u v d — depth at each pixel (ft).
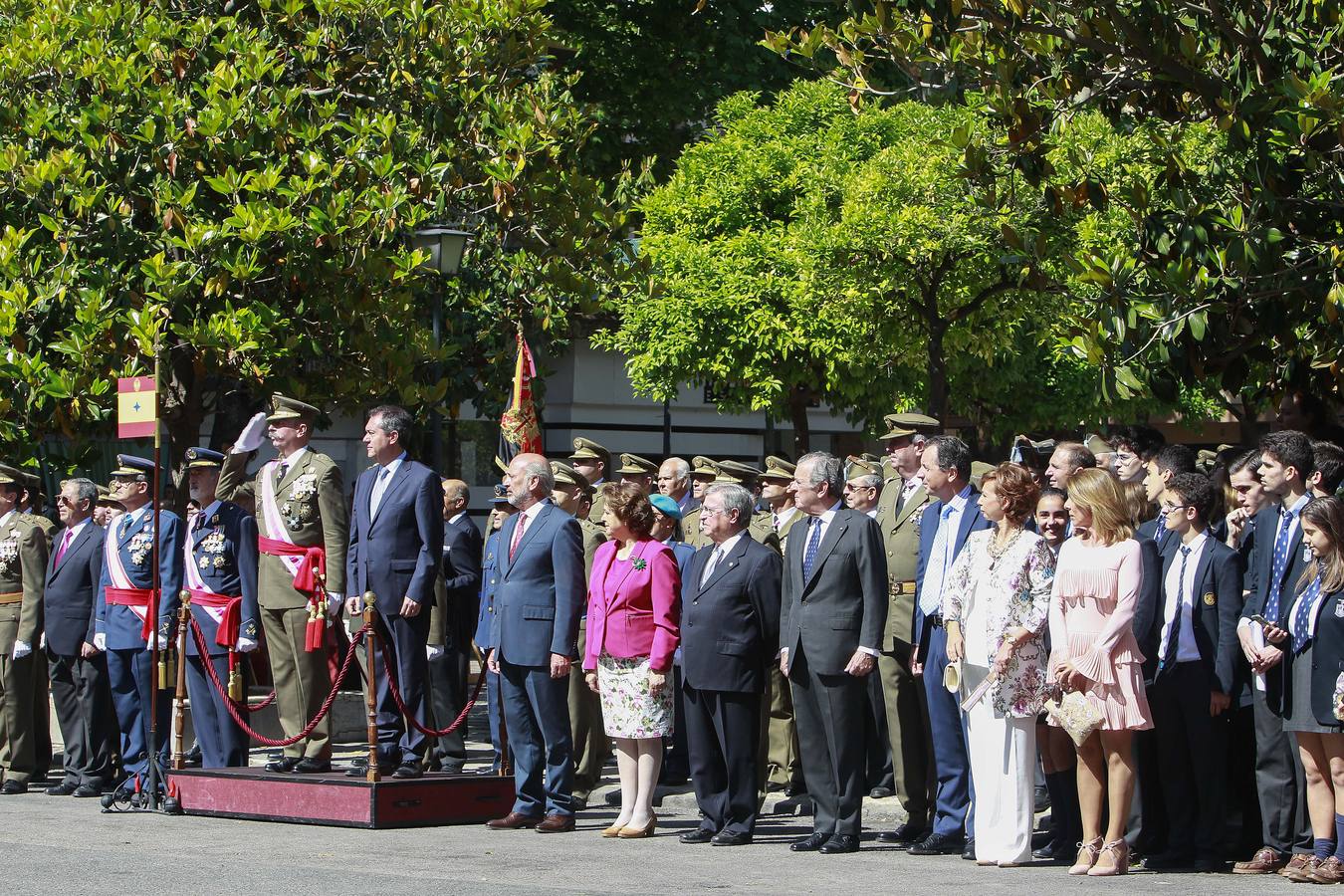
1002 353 110.52
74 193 64.85
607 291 80.69
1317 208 45.88
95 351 62.85
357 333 68.59
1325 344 46.11
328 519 48.34
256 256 64.90
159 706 52.06
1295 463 37.47
